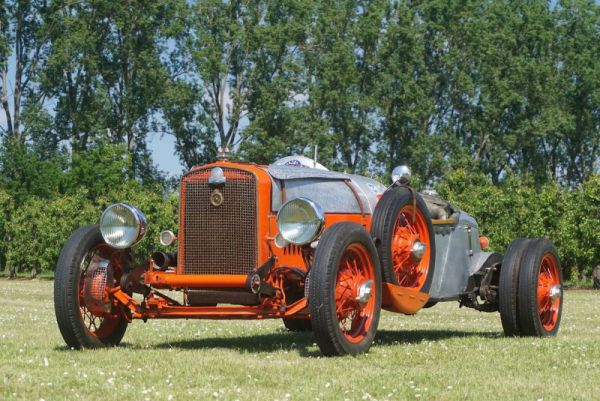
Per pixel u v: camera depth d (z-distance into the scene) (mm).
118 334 8594
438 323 12336
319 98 53562
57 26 53219
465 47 57406
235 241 8109
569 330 11000
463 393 6125
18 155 44812
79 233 8328
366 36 55188
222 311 8000
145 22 53219
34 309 14938
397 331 10898
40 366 7266
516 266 9781
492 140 57562
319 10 55375
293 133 52688
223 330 10742
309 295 7562
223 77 53844
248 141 52344
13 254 36219
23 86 54250
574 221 28844
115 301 8352
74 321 8117
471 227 10281
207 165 8258
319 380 6566
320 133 52125
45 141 53906
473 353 8156
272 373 6848
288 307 7852
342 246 7668
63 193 44312
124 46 54125
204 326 11328
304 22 53312
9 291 22297
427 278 9008
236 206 8109
